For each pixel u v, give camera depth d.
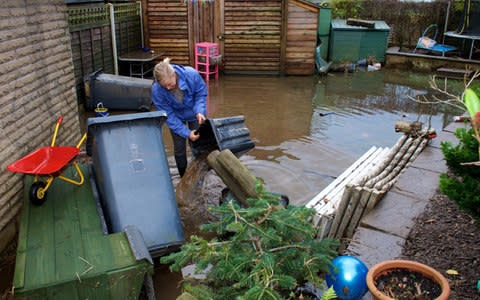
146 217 3.63
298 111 9.03
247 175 3.86
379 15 17.11
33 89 4.71
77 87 8.45
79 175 4.54
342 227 3.96
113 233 3.55
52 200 4.00
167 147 6.78
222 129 5.05
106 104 8.62
